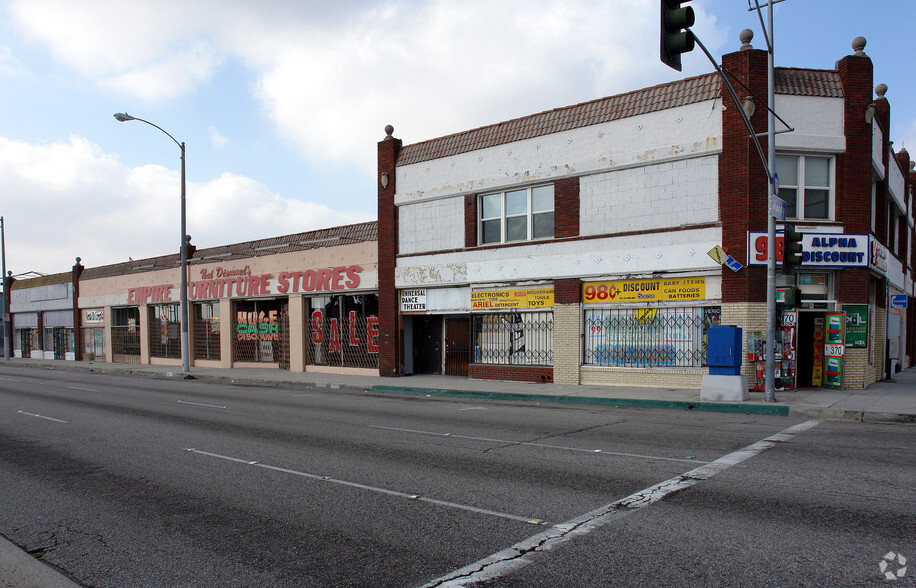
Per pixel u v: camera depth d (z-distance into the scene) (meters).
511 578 4.49
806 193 15.91
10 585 4.62
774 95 14.17
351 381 21.27
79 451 9.54
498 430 10.95
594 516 5.85
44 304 44.75
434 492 6.84
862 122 15.70
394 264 22.41
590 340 18.03
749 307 15.25
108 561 5.06
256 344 29.03
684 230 16.25
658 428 10.96
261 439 10.36
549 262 18.56
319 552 5.12
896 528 5.33
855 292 15.81
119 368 32.09
